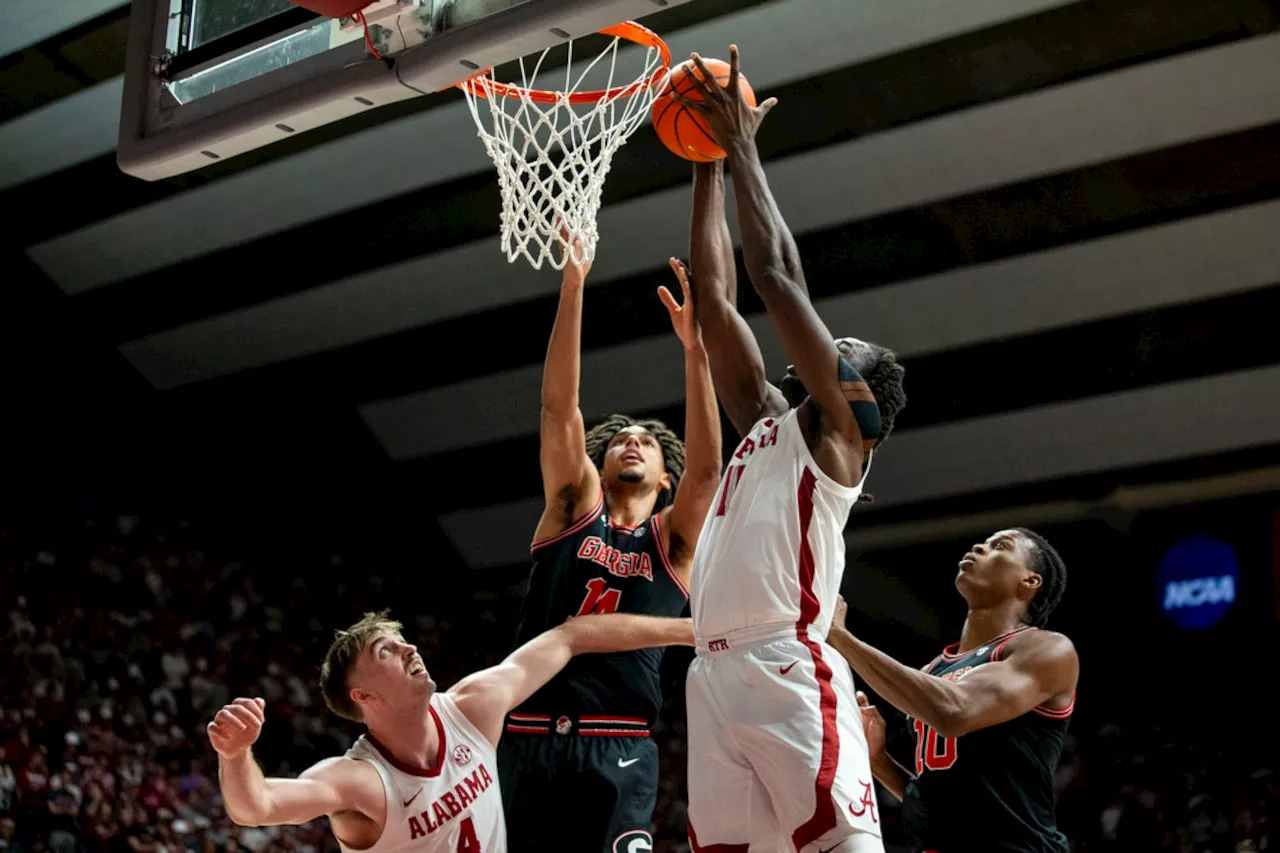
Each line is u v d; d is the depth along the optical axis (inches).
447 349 564.7
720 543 115.4
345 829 132.4
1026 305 482.3
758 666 110.1
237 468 606.5
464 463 614.9
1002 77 418.6
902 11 405.4
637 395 551.8
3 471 544.4
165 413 595.8
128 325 575.5
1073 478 533.0
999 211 458.6
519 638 157.9
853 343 125.7
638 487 163.3
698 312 133.2
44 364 560.4
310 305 556.1
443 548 657.6
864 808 106.4
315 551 619.2
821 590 113.0
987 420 523.8
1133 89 409.1
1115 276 464.1
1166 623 537.6
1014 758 133.5
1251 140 414.6
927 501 561.0
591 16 142.7
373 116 474.3
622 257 507.5
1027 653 134.6
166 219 530.9
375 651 132.3
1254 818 474.0
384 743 134.1
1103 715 545.3
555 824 148.2
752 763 109.9
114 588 538.6
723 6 416.5
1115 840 494.6
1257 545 518.6
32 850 396.8
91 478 570.6
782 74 434.9
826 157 457.4
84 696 475.2
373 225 522.9
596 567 155.9
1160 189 437.1
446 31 154.6
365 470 625.9
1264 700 510.0
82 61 475.8
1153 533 542.9
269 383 590.9
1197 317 470.3
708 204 137.3
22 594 507.2
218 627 550.9
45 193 534.6
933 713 125.7
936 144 442.6
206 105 173.3
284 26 169.8
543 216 161.3
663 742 564.1
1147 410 500.1
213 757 484.1
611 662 152.5
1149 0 382.0
